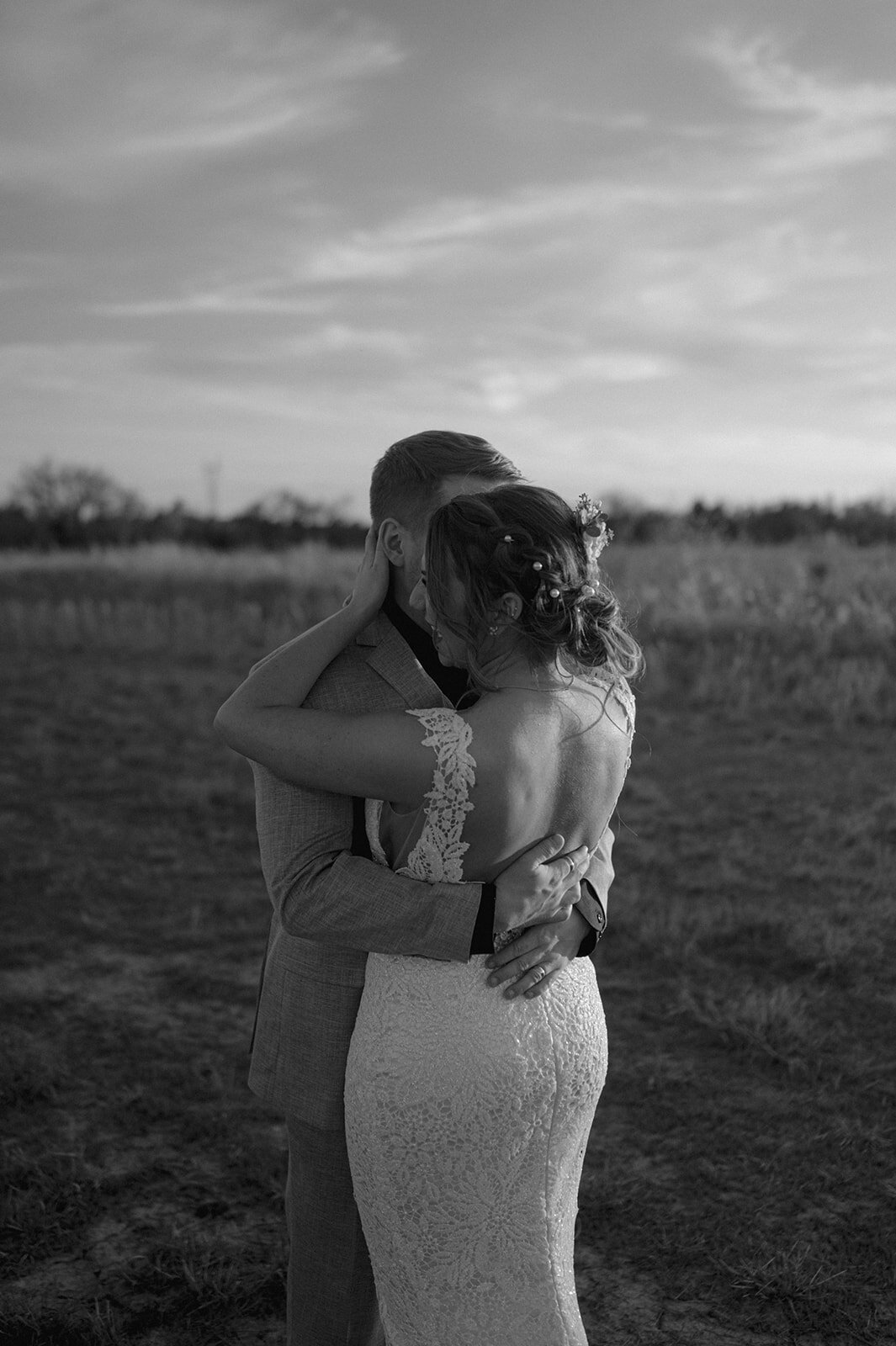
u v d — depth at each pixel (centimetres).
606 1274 301
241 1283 299
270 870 207
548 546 198
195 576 2027
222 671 1270
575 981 211
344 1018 214
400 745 192
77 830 711
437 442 221
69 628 1523
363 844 209
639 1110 379
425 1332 204
